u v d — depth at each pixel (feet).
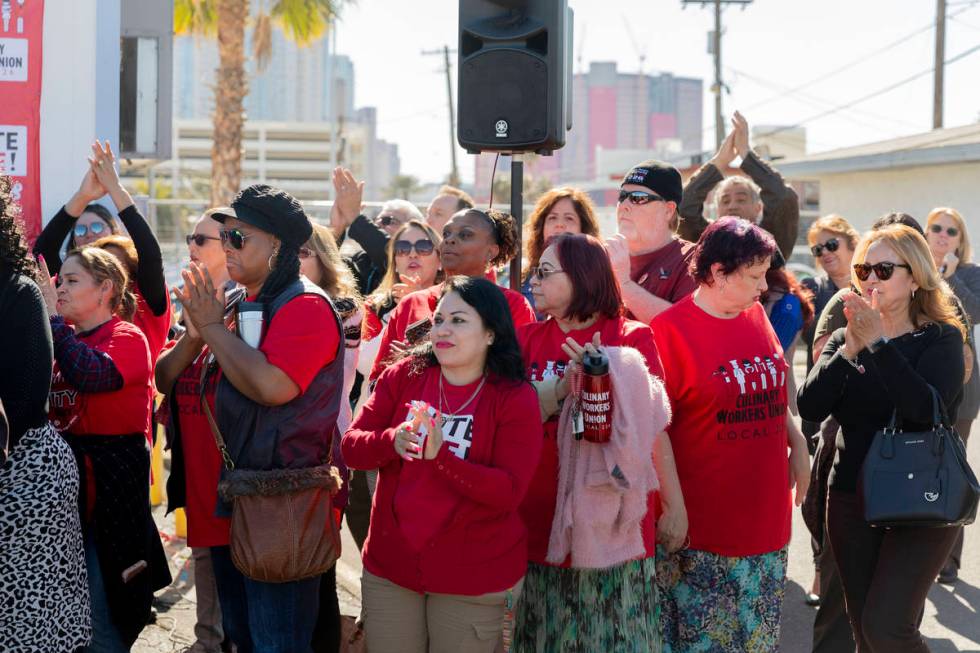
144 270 15.28
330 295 16.02
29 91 17.74
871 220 75.97
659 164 15.97
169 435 15.03
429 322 14.03
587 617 12.25
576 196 18.33
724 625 12.91
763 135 129.39
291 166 346.54
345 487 14.28
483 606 11.43
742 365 12.77
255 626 12.17
